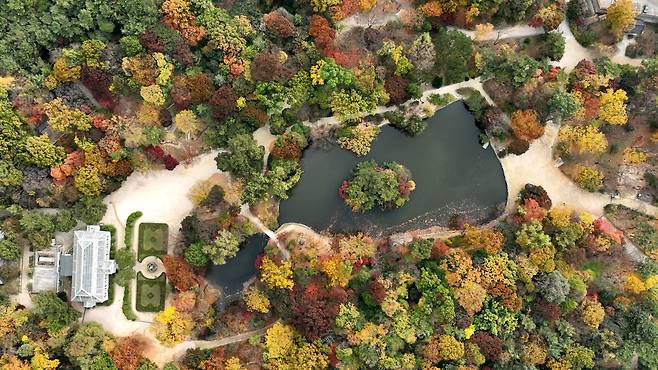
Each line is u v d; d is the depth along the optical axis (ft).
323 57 244.22
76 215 232.73
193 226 236.02
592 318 241.55
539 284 242.99
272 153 247.09
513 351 239.50
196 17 236.02
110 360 230.27
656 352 243.81
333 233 253.85
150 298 242.78
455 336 237.86
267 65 233.55
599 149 250.78
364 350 232.73
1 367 221.46
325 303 233.76
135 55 230.89
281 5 253.03
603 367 245.86
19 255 232.73
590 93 254.06
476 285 236.84
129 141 230.48
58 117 225.56
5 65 222.07
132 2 229.04
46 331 228.02
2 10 224.12
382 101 250.16
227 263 247.29
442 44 251.60
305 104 249.55
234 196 245.45
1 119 221.05
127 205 243.19
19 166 226.38
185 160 246.06
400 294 238.89
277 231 250.57
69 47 231.30
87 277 231.71
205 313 240.53
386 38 251.80
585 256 253.03
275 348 231.30
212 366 233.35
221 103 234.38
